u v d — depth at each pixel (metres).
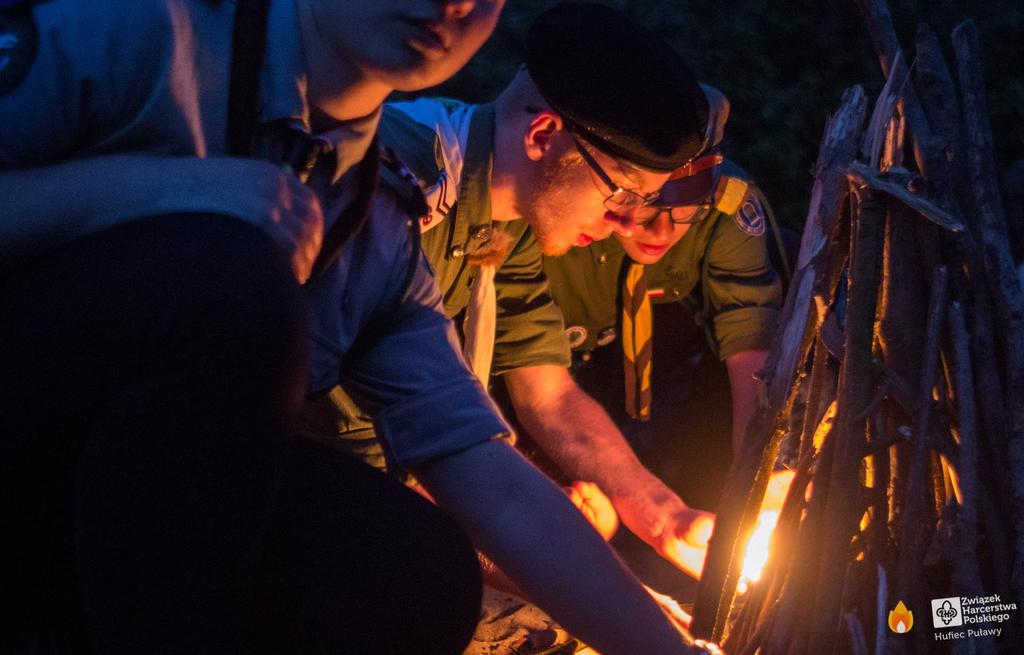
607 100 1.74
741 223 2.31
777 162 3.09
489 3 1.19
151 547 1.05
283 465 1.12
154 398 1.03
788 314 1.54
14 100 1.07
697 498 2.62
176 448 1.04
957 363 1.47
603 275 2.36
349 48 1.20
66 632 1.17
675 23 3.14
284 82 1.22
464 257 1.99
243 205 1.09
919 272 1.50
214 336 1.02
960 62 1.59
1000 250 1.50
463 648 1.32
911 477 1.45
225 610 1.10
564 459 2.19
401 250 1.43
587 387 2.62
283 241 1.11
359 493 1.33
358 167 1.33
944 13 3.27
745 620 1.56
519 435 2.55
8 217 1.05
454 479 1.41
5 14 1.09
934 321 1.46
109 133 1.14
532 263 2.21
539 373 2.25
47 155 1.10
